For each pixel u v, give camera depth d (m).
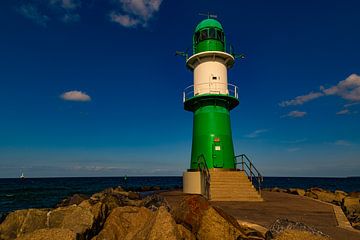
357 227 9.38
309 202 15.26
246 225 9.06
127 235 8.14
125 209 9.59
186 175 19.31
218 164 19.47
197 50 21.88
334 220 10.19
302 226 7.90
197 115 21.00
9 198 35.19
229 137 20.58
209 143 19.88
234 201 15.38
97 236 8.52
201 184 17.33
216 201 15.34
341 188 64.69
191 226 8.09
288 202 15.12
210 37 21.30
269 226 8.98
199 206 8.45
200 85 21.03
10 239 8.89
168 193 19.14
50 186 63.25
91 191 46.56
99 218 9.20
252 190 16.36
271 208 12.80
